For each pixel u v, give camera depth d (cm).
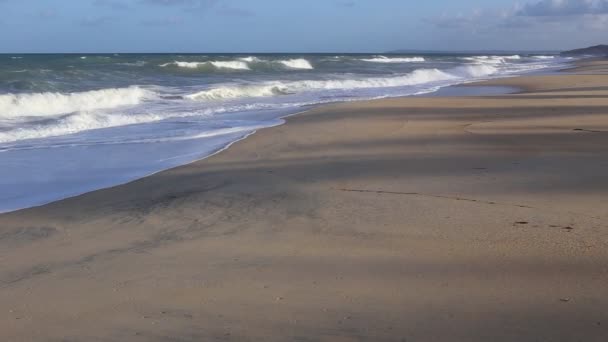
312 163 1095
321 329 439
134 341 432
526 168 989
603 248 591
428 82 3791
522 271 539
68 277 571
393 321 448
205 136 1456
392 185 899
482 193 834
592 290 492
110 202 880
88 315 480
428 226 687
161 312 480
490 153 1141
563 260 562
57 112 1897
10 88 2300
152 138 1438
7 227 770
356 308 473
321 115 1812
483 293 494
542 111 1834
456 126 1523
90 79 2927
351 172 1005
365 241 643
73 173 1083
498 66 6631
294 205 803
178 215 784
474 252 594
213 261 598
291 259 595
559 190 839
